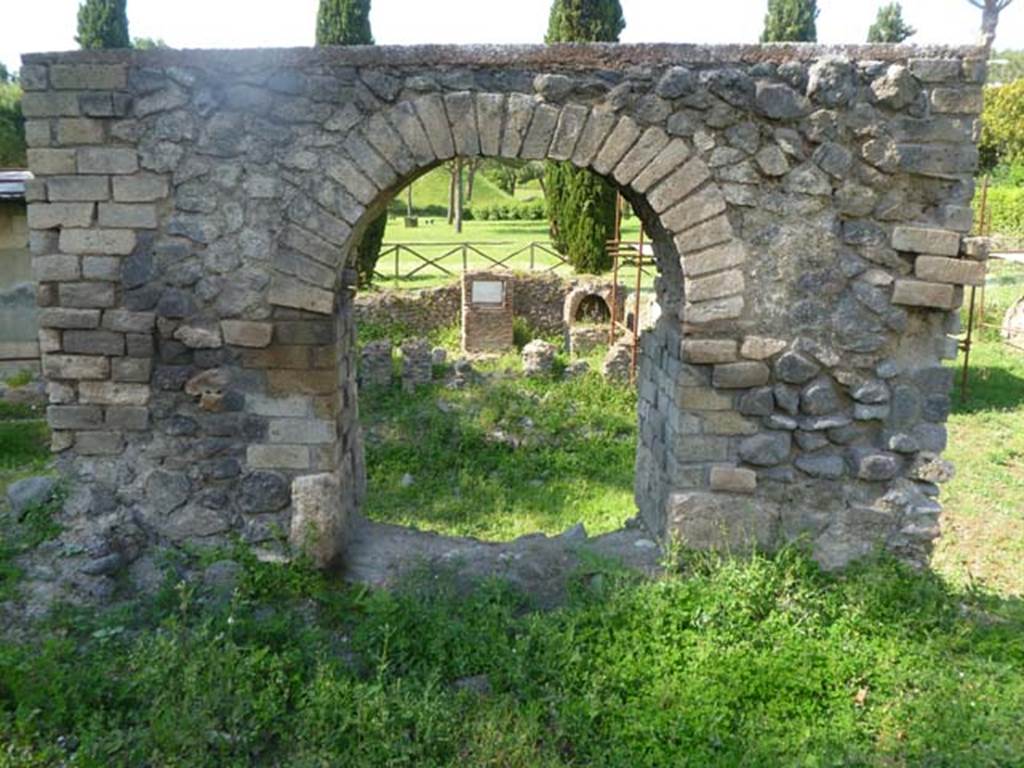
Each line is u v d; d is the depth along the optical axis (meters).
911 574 5.49
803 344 5.35
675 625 4.96
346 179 5.14
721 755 4.12
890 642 4.95
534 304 15.49
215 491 5.55
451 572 5.57
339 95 5.06
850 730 4.29
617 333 13.39
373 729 4.15
